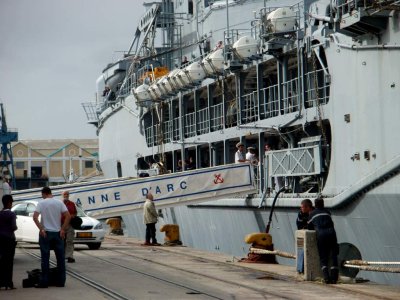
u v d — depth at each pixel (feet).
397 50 73.56
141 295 55.21
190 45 146.10
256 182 109.50
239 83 112.88
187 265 82.58
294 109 99.71
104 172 186.29
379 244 73.87
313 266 67.67
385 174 70.85
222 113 118.93
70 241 83.15
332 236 65.77
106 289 58.70
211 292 58.03
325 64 88.89
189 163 136.46
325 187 86.48
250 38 106.32
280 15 96.12
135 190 117.39
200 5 147.74
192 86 129.49
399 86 73.56
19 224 104.88
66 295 54.95
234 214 107.45
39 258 87.20
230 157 129.08
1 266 58.39
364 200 74.54
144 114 154.71
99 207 117.50
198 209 120.37
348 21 77.05
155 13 163.32
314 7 92.12
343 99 82.69
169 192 115.65
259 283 65.62
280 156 96.22
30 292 56.85
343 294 58.75
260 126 104.06
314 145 88.48
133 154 161.89
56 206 60.13
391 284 71.67
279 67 100.53
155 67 162.71
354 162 80.79
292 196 92.12
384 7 71.41
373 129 77.36
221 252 113.29
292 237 91.81
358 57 79.41
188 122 137.28
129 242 127.75
